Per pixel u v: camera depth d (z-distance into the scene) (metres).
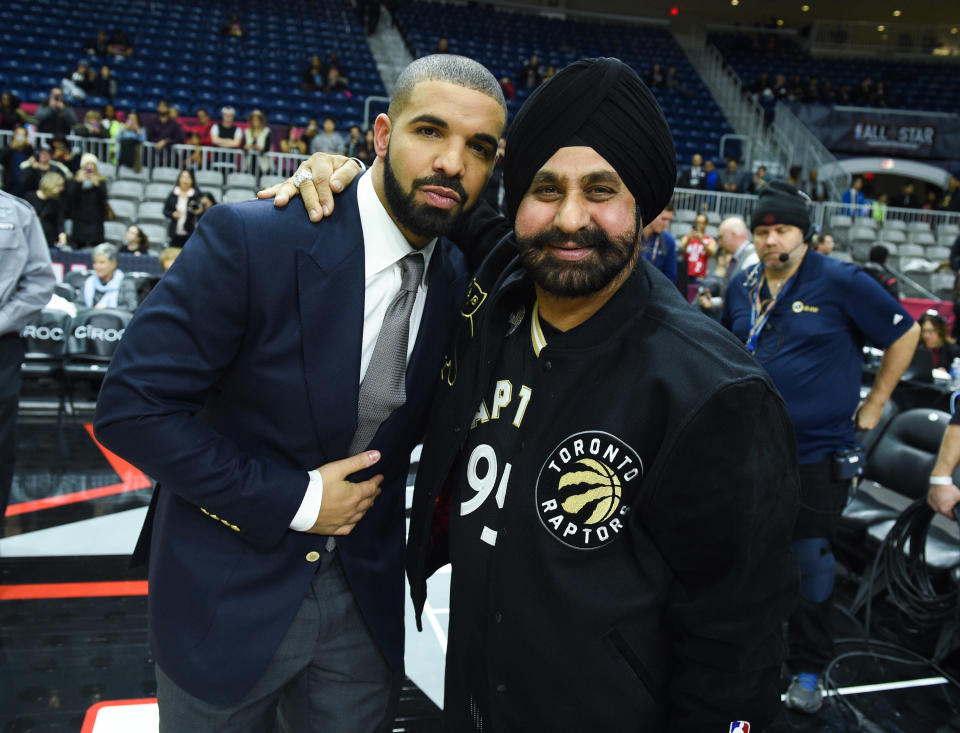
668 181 0.93
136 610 2.58
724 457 0.87
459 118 1.00
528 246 0.93
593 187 0.88
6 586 2.70
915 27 18.09
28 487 3.69
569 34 16.81
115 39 11.91
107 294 5.72
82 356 4.80
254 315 1.07
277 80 12.48
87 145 8.89
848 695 2.32
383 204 1.11
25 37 11.88
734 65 17.16
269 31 14.12
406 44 14.84
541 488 0.96
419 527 1.20
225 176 9.20
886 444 3.20
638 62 16.39
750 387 0.87
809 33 18.42
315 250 1.08
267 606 1.12
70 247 7.58
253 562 1.13
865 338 2.18
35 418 4.92
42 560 2.93
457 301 1.25
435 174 1.02
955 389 2.35
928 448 3.02
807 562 2.17
